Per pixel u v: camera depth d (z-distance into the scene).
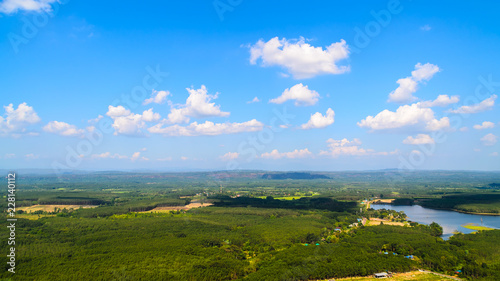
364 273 142.38
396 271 147.25
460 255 161.12
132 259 147.62
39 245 162.50
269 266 145.50
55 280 123.75
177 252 160.00
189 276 132.38
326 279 138.75
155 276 130.12
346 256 157.00
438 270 149.75
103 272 131.75
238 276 139.25
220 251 166.62
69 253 153.62
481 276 137.38
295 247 174.25
